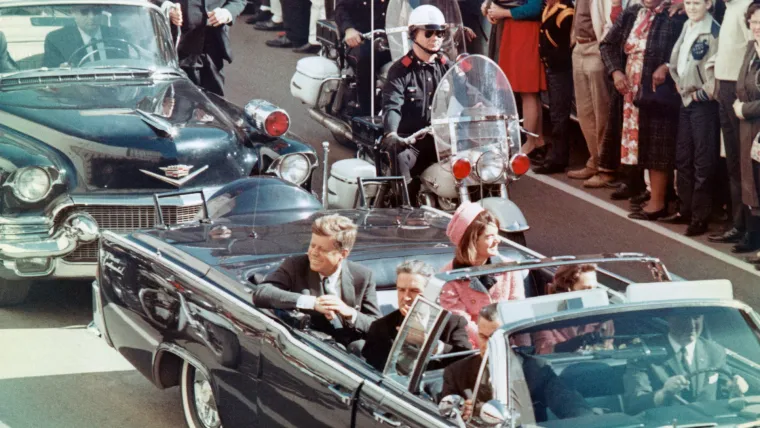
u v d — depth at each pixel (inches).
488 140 480.4
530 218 600.7
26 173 462.3
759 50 502.0
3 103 507.2
